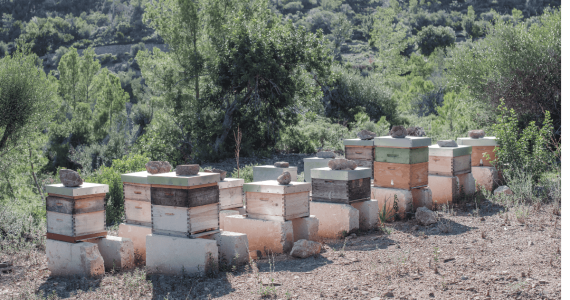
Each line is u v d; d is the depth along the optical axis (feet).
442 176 30.71
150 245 19.70
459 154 30.78
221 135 67.97
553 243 19.45
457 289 15.33
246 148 67.26
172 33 68.23
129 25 407.03
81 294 17.03
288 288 16.46
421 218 25.85
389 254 20.16
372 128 74.69
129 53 336.70
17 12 498.28
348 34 353.31
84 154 64.39
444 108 73.15
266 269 19.04
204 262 18.17
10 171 41.91
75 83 105.81
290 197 21.85
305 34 67.15
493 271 16.79
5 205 31.40
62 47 349.00
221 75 65.87
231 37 64.34
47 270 20.90
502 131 33.47
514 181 30.91
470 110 70.23
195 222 19.02
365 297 15.19
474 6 480.23
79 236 19.81
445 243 21.35
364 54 316.19
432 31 286.46
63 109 81.10
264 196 22.18
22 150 41.24
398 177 27.99
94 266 19.22
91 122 77.51
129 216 23.11
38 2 512.22
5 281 19.29
